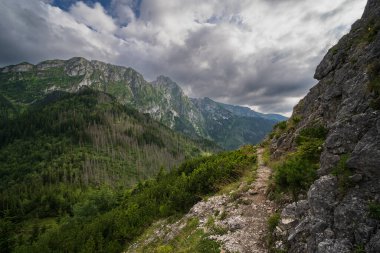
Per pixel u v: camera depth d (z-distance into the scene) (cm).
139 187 9775
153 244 2795
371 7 2512
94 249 4356
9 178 19525
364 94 1464
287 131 3344
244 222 1855
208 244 1769
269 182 2344
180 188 3894
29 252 6588
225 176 3148
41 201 13875
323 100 2481
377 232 888
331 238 1027
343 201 1082
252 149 4369
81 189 17012
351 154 1170
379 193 986
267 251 1446
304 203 1427
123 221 4394
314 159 1859
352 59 2161
